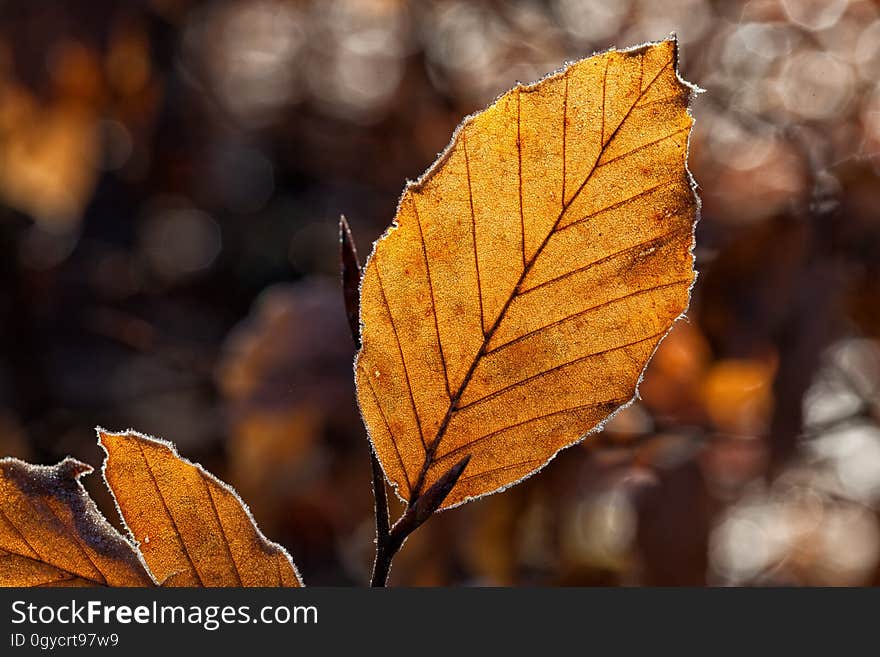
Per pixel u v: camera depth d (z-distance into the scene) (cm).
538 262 28
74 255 153
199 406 112
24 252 144
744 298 64
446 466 29
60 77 124
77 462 30
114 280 154
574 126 28
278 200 185
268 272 182
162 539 30
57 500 30
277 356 76
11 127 126
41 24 121
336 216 148
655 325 28
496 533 69
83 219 157
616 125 28
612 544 66
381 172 139
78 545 30
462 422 29
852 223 64
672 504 60
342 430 76
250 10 160
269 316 77
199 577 30
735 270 64
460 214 28
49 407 129
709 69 85
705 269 65
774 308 63
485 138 28
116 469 30
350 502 76
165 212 171
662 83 28
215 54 161
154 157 155
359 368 29
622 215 28
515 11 113
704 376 65
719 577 77
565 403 29
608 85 28
